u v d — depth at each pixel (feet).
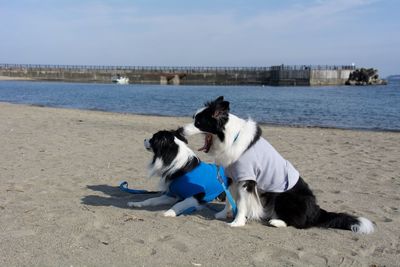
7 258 12.79
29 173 24.47
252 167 16.24
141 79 300.40
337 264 13.20
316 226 16.66
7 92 155.94
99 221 16.40
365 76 278.87
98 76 308.60
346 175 26.08
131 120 59.98
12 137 38.32
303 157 32.27
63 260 12.77
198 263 12.93
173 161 18.48
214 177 18.94
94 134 41.98
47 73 309.83
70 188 21.61
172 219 17.22
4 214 16.90
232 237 15.29
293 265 13.04
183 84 296.10
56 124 50.39
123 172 25.71
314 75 260.62
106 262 12.75
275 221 16.63
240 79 286.05
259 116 77.51
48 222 16.10
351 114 82.28
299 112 85.87
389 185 23.73
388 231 16.33
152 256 13.30
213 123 16.01
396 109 93.35
